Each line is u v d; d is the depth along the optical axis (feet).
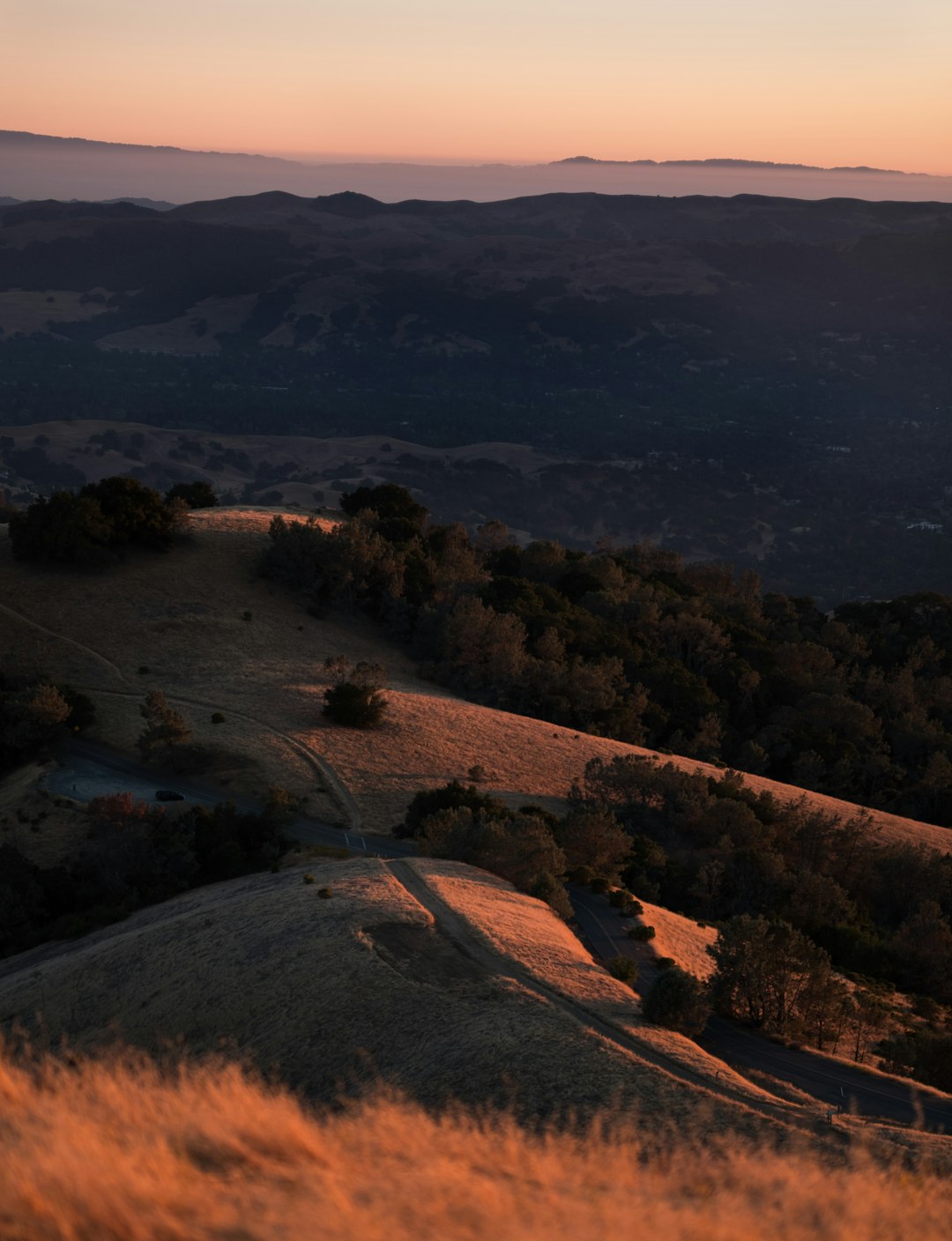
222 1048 120.47
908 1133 90.79
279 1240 24.56
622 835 233.76
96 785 256.52
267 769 267.39
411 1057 108.68
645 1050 109.40
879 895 273.13
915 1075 134.00
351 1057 111.75
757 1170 36.70
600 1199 30.12
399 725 312.09
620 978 148.36
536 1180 32.19
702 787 282.15
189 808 239.50
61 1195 25.18
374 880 169.99
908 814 366.43
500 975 128.98
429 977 127.54
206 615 376.07
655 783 280.92
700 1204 31.55
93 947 167.32
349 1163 31.53
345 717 302.45
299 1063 112.98
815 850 278.05
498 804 246.88
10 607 358.23
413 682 365.81
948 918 254.27
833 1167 41.75
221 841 219.20
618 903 197.88
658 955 173.17
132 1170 26.76
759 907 234.99
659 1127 88.63
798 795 325.21
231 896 184.55
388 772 277.64
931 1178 40.73
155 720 289.74
